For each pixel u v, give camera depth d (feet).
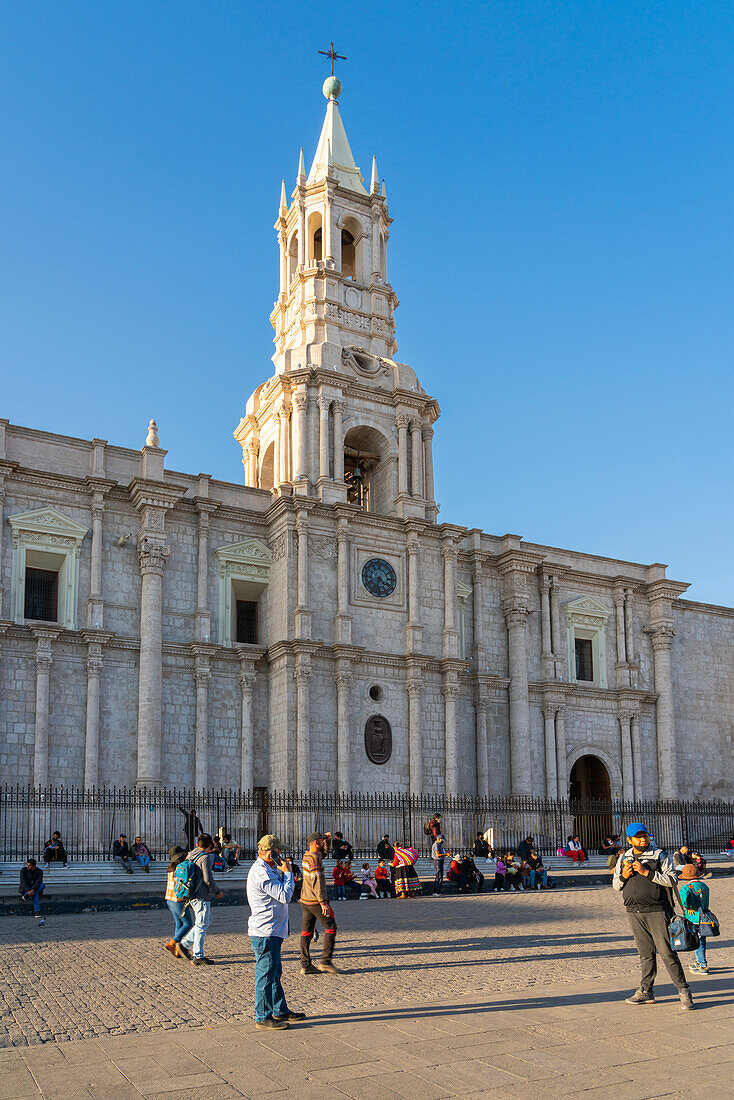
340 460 173.47
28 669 140.56
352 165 206.49
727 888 123.44
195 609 157.48
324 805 152.46
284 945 71.61
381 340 192.85
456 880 124.26
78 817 138.82
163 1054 38.70
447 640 172.14
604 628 201.46
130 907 102.89
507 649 185.57
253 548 165.78
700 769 209.05
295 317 192.03
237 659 158.30
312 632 160.04
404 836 144.56
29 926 85.51
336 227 195.72
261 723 158.71
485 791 173.27
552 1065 36.81
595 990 51.49
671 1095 33.35
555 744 184.34
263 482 196.13
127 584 151.84
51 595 149.28
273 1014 43.16
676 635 213.46
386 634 167.73
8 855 129.29
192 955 64.28
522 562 186.70
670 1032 41.73
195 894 63.62
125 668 148.15
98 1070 36.45
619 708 197.98
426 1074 35.70
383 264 201.16
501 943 71.92
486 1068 36.42
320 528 165.37
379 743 161.68
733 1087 34.17
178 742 150.41
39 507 147.02
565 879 135.74
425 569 175.22
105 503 152.66
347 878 116.98
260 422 195.93
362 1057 38.01
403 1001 49.08
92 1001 50.16
